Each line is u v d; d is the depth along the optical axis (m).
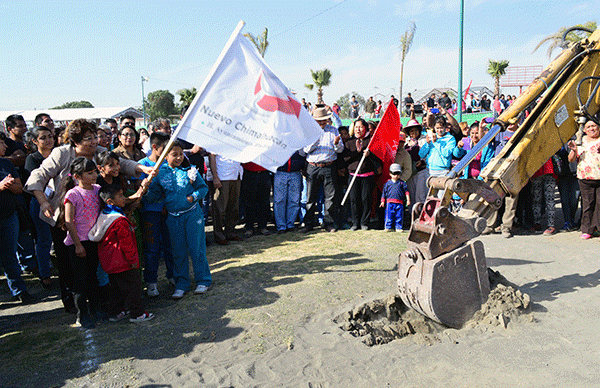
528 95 4.23
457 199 7.98
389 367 3.30
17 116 6.68
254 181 7.64
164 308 4.68
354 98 22.25
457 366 3.23
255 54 3.99
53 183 4.47
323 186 8.06
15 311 4.99
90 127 4.46
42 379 3.33
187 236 4.95
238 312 4.44
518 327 3.77
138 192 4.32
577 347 3.37
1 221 5.04
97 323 4.37
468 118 16.97
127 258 4.20
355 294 4.77
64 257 4.62
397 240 6.96
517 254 6.12
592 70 4.43
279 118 4.05
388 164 7.90
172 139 3.88
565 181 7.18
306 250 6.56
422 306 3.86
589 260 5.61
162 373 3.36
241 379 3.23
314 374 3.27
